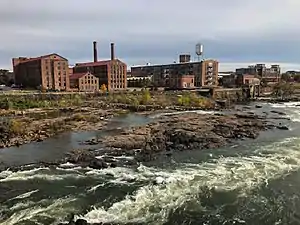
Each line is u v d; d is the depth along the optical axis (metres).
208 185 33.47
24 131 61.53
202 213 27.55
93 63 185.62
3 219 25.77
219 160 42.94
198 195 30.97
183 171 38.16
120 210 27.62
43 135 60.06
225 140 55.66
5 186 33.41
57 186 33.47
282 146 51.31
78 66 192.75
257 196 30.95
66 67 157.38
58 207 28.17
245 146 51.53
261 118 86.19
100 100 121.56
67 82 158.38
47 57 153.88
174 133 58.91
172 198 30.25
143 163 41.91
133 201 29.50
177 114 93.44
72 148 50.47
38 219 25.77
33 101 103.69
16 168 39.72
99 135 60.59
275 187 33.09
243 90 163.38
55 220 25.62
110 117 87.31
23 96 106.81
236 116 87.81
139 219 26.17
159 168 39.56
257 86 178.12
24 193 31.47
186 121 75.50
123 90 152.00
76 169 39.41
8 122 64.69
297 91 193.88
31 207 28.14
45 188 32.88
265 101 152.75
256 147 50.72
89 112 93.50
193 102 122.81
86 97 125.69
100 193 31.45
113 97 125.31
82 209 27.78
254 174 36.94
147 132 61.50
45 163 42.00
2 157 45.22
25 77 169.75
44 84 152.62
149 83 195.62
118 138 56.69
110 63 170.12
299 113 100.19
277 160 42.62
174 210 27.88
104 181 34.94
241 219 26.66
